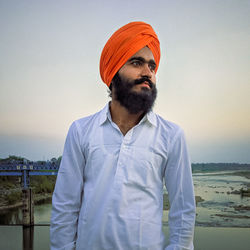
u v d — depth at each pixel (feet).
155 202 3.79
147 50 4.07
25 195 56.49
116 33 4.12
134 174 3.72
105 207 3.60
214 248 31.35
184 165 3.97
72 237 3.94
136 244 3.50
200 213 44.47
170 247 3.80
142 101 3.87
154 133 3.99
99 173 3.82
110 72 4.13
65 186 4.03
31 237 43.39
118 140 3.92
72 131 4.21
